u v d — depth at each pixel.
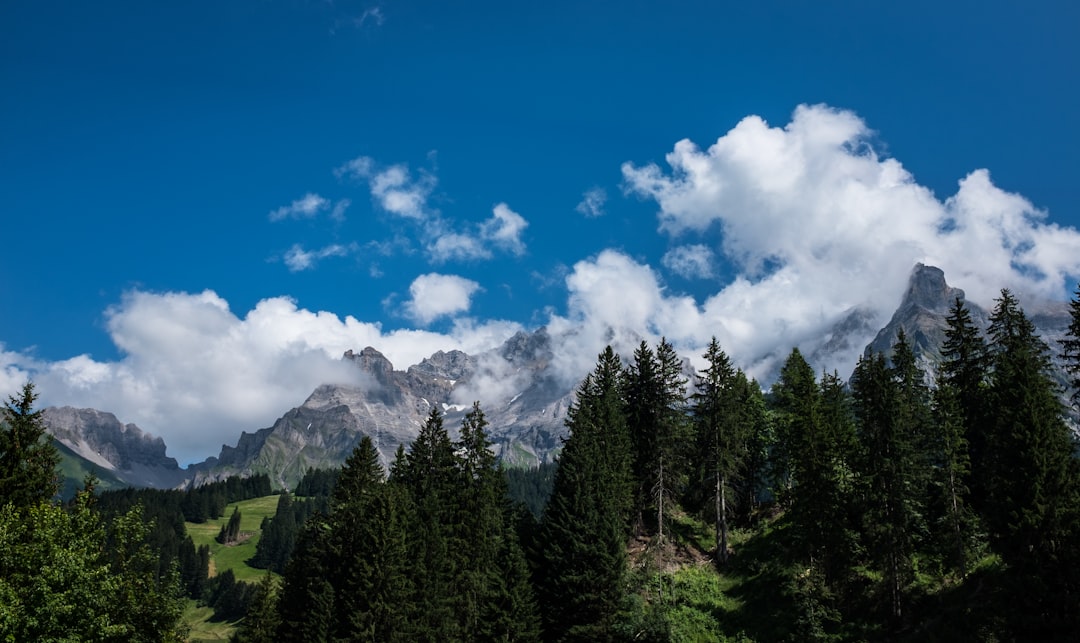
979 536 64.00
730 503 86.31
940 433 66.12
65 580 35.03
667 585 76.12
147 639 40.03
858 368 79.19
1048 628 50.31
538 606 71.25
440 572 68.44
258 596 83.81
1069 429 59.16
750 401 97.06
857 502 70.38
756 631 68.12
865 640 62.31
